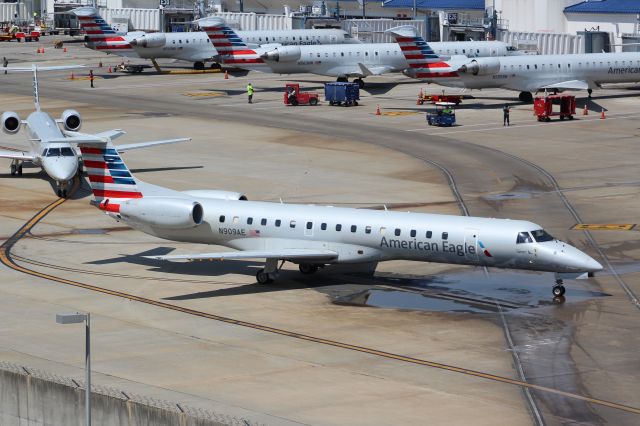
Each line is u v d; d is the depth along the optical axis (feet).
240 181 568.00
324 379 283.79
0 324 336.70
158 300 364.58
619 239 445.37
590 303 357.41
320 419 253.03
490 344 315.78
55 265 410.93
